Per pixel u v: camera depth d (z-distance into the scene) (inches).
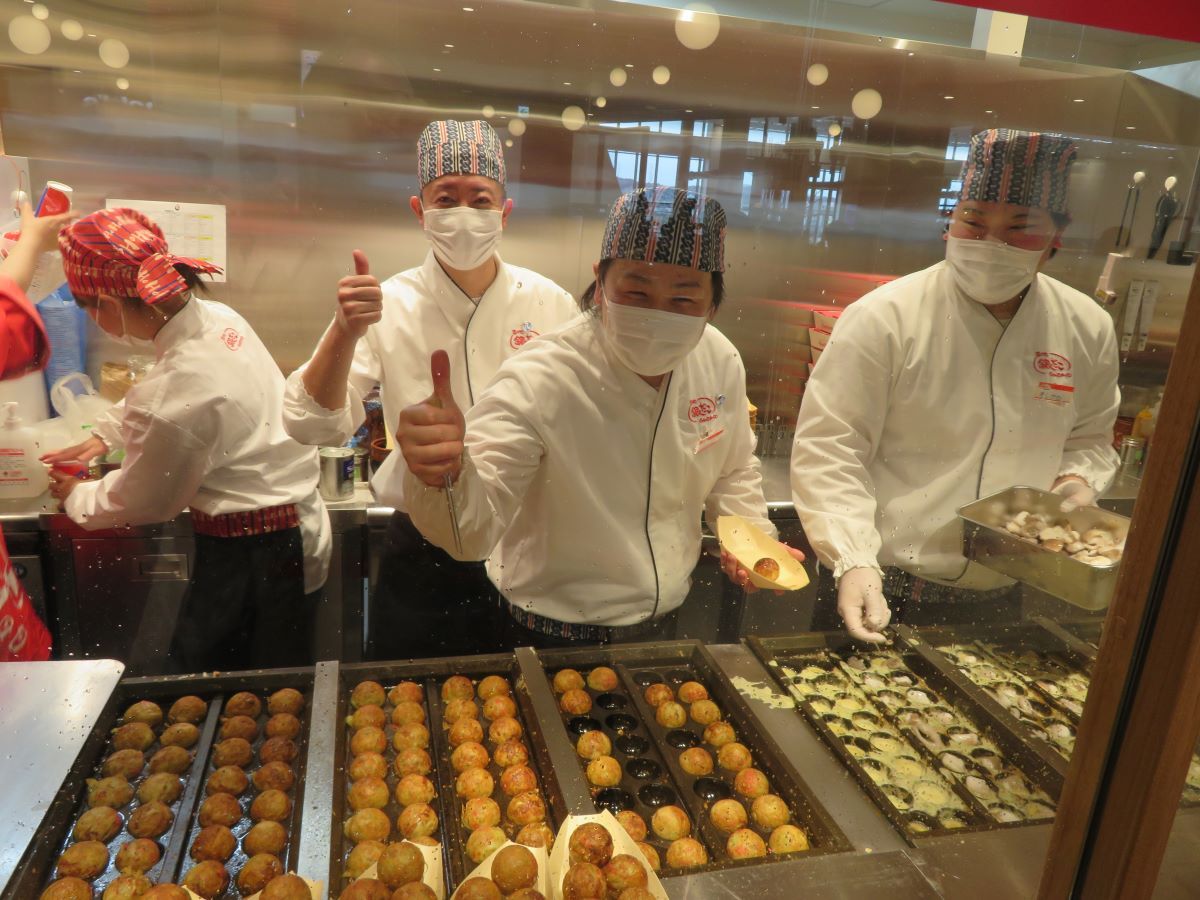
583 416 45.1
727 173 55.6
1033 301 49.8
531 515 48.5
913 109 54.2
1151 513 23.7
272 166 53.9
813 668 50.9
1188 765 25.0
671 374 46.2
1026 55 51.2
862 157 55.5
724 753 43.9
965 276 48.6
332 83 53.1
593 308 44.9
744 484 53.9
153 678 43.1
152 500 42.8
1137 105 50.8
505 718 44.4
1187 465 22.7
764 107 54.2
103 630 46.1
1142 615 24.4
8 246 41.7
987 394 50.5
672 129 55.2
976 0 41.3
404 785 39.4
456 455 36.1
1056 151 45.4
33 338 42.1
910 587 53.6
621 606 51.0
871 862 36.0
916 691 49.4
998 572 52.0
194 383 41.5
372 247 57.4
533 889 32.2
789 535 56.6
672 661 50.9
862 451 52.8
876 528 53.1
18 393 43.1
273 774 39.0
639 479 47.9
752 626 54.1
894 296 50.8
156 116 53.2
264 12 51.1
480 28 52.5
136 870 33.6
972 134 54.6
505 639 51.1
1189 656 23.4
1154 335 50.9
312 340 57.7
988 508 51.4
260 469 45.2
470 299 47.9
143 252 39.5
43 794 35.0
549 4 51.1
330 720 42.1
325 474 49.5
